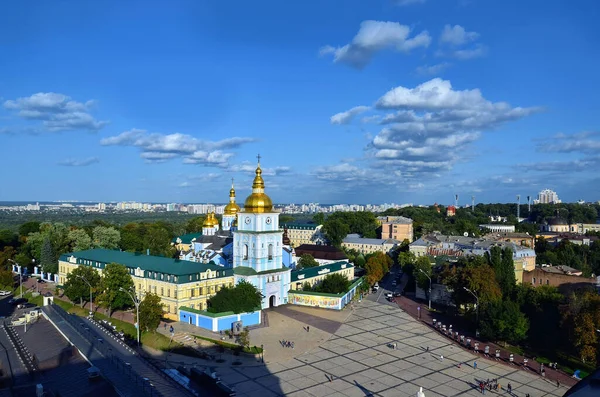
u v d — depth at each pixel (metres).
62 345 79.38
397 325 126.81
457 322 131.62
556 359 101.50
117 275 120.88
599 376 38.88
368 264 182.12
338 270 175.62
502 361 99.44
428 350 105.25
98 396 57.88
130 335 107.81
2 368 68.88
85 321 98.81
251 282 132.88
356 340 111.06
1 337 84.12
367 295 170.00
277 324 121.12
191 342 101.81
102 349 77.31
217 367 90.06
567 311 101.38
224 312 113.25
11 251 192.62
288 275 145.88
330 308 140.88
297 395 78.44
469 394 81.38
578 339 92.75
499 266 135.38
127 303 122.12
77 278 130.12
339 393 79.81
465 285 128.12
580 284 144.38
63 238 195.75
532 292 123.75
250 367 90.62
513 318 107.50
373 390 81.56
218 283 130.00
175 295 120.62
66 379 64.06
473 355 102.88
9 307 140.50
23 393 59.44
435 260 185.25
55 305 109.62
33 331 88.25
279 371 89.12
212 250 173.12
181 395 62.47
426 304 154.88
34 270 190.25
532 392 83.12
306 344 106.06
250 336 109.56
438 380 87.38
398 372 90.81
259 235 135.88
